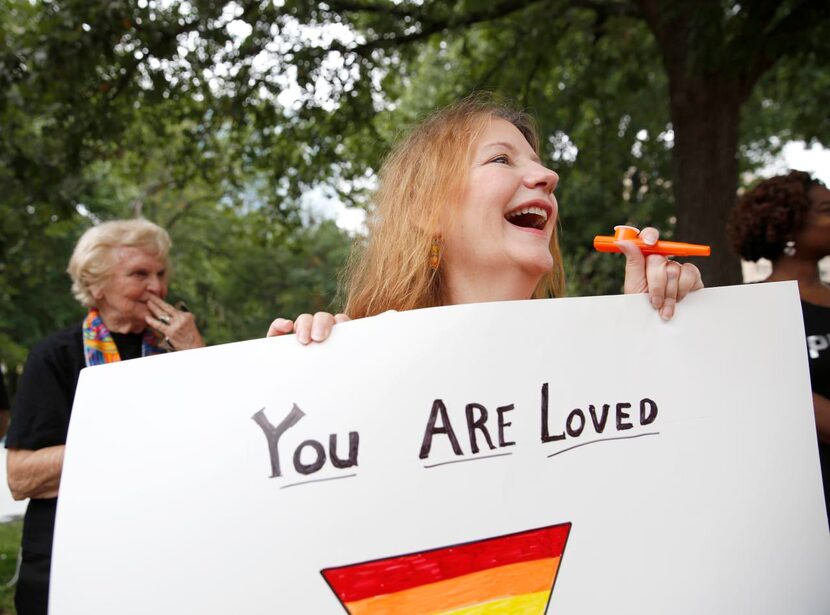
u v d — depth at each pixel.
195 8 6.93
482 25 8.40
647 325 1.18
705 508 1.14
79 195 8.05
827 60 5.40
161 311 2.15
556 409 1.11
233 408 1.02
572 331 1.14
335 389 1.05
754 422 1.19
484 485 1.06
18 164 7.02
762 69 6.17
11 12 7.54
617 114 10.19
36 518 1.92
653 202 15.22
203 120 8.40
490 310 1.11
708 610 1.11
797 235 2.16
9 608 3.69
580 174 11.07
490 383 1.09
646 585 1.09
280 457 1.02
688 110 6.24
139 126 8.84
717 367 1.19
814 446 1.21
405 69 9.33
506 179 1.26
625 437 1.13
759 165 16.48
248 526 0.99
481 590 1.04
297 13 6.87
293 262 22.91
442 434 1.06
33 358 2.01
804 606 1.15
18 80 6.49
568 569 1.07
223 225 20.19
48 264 10.48
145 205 18.77
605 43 9.28
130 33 6.76
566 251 14.99
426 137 1.40
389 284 1.36
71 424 0.99
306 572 0.99
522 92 8.56
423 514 1.04
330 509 1.01
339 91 7.75
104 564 0.96
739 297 1.23
